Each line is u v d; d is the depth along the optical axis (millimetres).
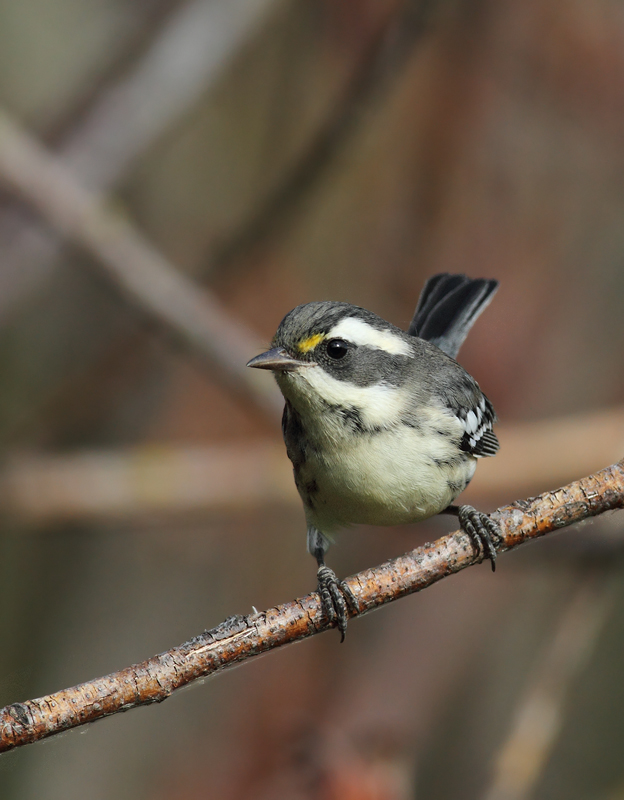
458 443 8820
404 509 8719
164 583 13812
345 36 14383
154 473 12258
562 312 14266
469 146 14438
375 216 14586
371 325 8781
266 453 12469
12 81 16312
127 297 12070
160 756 12625
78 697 5961
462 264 14312
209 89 12531
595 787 13672
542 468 12453
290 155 15383
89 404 14586
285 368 8414
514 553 11422
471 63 14391
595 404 13953
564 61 14250
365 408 8453
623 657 14344
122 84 12000
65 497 12219
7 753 5863
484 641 13000
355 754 10836
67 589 14039
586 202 14438
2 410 14930
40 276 11859
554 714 9727
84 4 16922
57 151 11734
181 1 12398
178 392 14523
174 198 15664
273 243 14469
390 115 14523
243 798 11477
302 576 13820
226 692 12633
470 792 12445
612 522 10609
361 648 12555
